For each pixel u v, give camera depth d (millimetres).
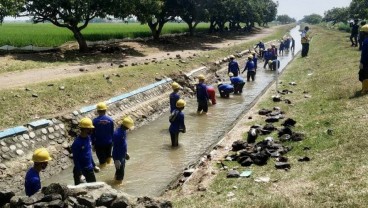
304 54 38812
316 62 31484
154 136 16453
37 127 13438
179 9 45719
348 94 15930
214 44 52500
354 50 31406
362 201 7051
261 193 8531
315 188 8164
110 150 12711
